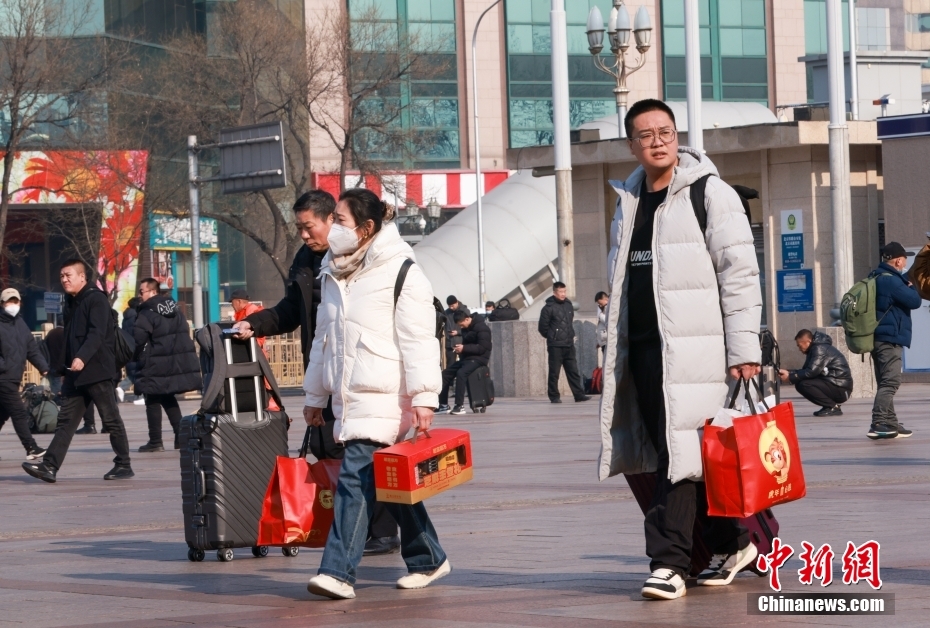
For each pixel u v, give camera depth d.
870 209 41.00
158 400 23.41
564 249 37.69
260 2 73.88
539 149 44.41
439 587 8.66
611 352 8.15
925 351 37.66
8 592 9.05
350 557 8.40
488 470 17.28
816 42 102.31
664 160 8.09
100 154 65.69
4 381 21.25
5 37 63.47
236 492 10.42
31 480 19.02
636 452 8.30
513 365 39.47
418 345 8.41
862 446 18.95
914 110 55.03
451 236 64.38
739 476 7.75
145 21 79.00
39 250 76.12
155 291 24.11
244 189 43.94
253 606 8.21
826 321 40.22
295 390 50.31
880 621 6.96
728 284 7.96
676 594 7.85
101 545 11.64
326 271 8.73
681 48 98.81
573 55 95.81
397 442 8.53
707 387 7.95
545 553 9.97
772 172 41.03
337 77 67.81
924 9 151.00
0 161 67.94
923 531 10.31
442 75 93.19
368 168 67.94
